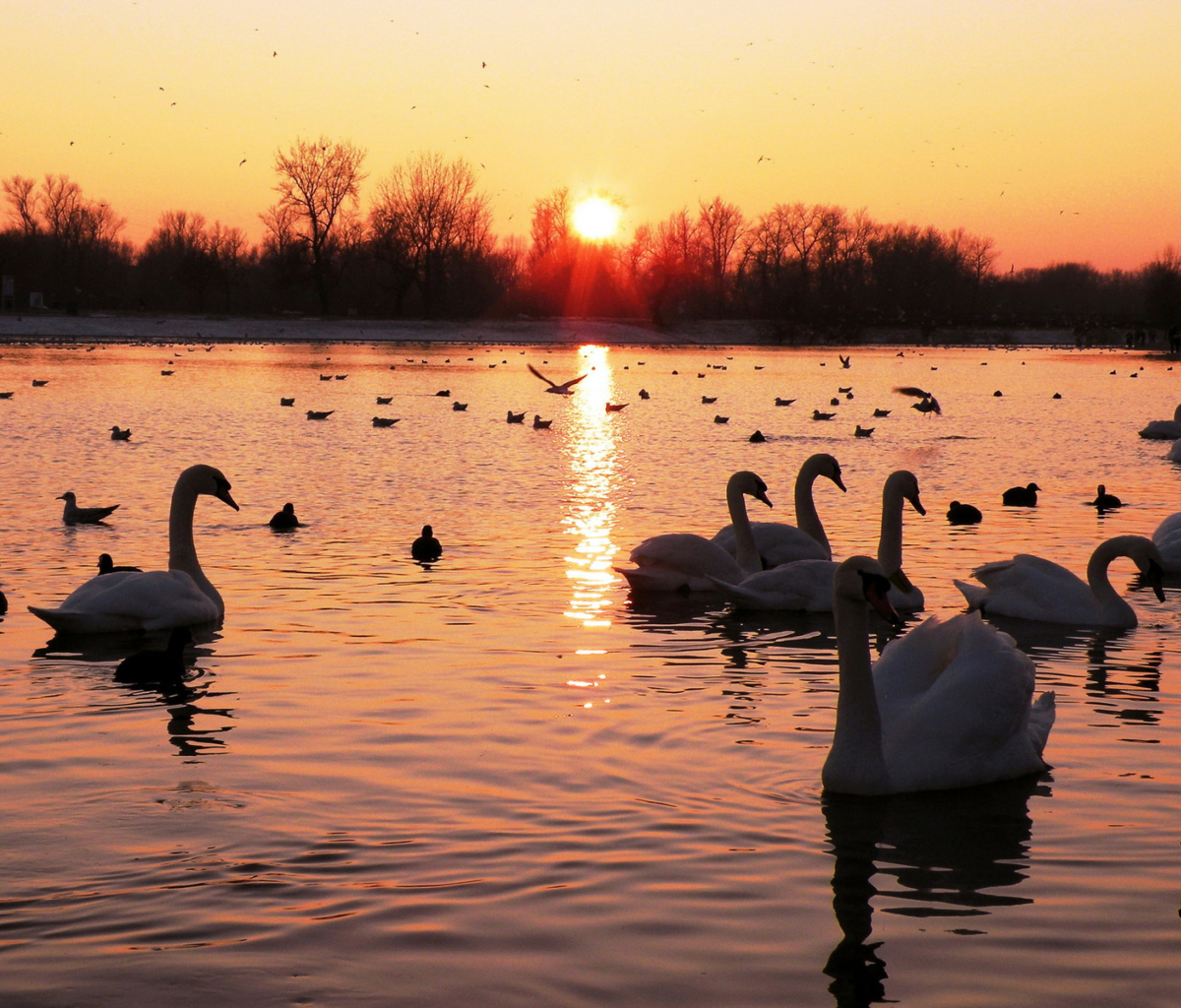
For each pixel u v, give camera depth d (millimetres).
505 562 17312
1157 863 7355
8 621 13617
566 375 79000
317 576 16219
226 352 98750
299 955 6176
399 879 7008
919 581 16312
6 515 21375
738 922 6562
